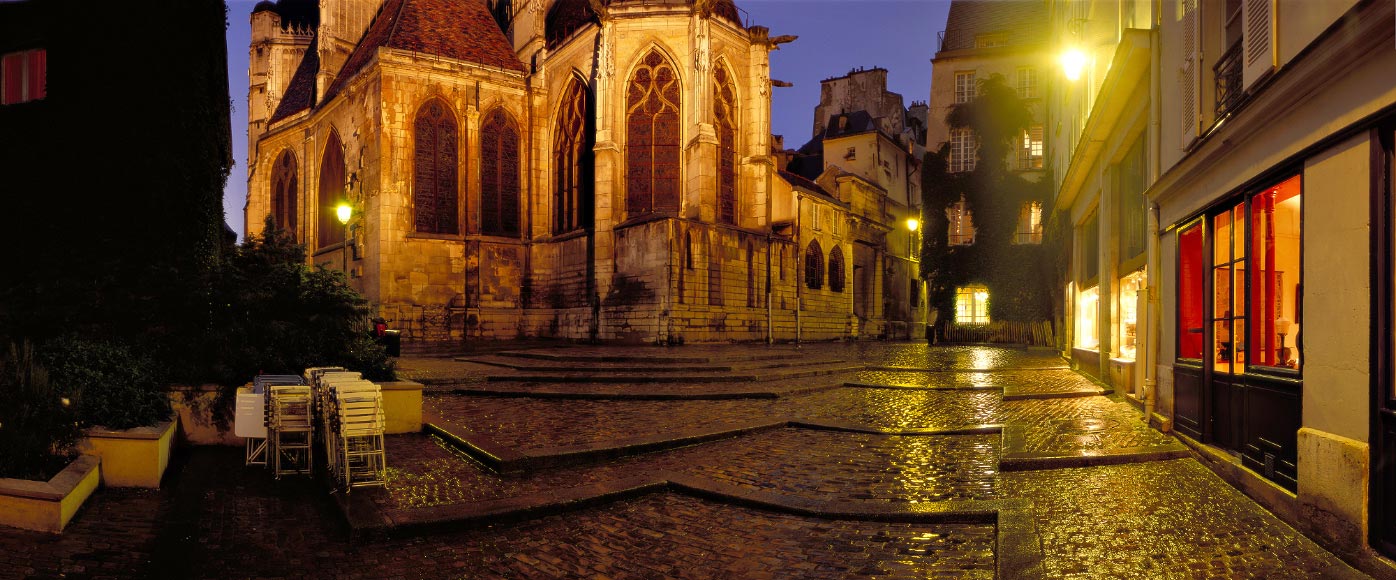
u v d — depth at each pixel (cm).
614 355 2164
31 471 590
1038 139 3719
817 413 1177
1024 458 720
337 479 668
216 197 1187
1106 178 1385
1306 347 499
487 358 2220
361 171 3684
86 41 1023
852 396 1424
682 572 477
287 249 1123
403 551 521
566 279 3806
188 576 459
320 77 4441
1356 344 439
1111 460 732
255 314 938
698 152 3362
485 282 3753
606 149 3450
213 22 1155
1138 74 1027
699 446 920
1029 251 3659
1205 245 737
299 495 660
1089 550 461
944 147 3869
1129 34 961
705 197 3359
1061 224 2522
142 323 843
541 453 798
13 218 962
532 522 596
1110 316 1400
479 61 3925
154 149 1040
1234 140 633
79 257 966
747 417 1132
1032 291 3634
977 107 3788
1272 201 579
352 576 471
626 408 1262
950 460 789
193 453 809
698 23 3388
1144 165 1092
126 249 999
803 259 4094
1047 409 1125
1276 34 529
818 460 816
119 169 1016
